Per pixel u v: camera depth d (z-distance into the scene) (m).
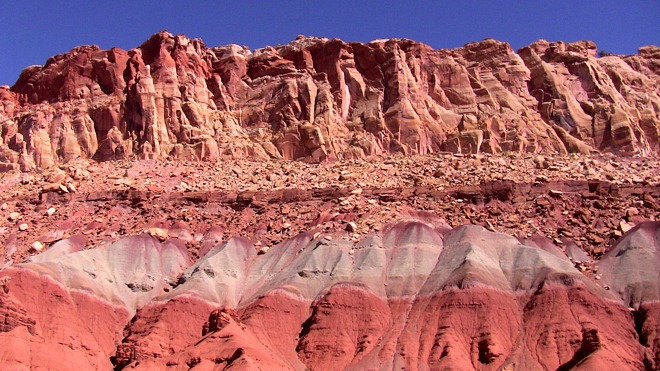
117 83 128.38
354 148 115.88
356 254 85.81
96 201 102.31
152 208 99.75
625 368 66.19
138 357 73.75
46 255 88.94
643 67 144.88
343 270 83.12
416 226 88.62
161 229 94.12
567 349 70.06
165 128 120.50
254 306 79.56
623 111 123.69
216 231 94.88
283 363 72.38
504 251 83.88
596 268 82.56
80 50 134.88
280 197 99.69
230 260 88.31
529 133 120.38
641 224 86.94
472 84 129.25
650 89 137.25
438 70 130.12
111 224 96.81
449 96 127.75
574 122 123.44
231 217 97.69
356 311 77.94
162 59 127.31
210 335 74.25
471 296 75.69
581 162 110.12
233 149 117.06
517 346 71.88
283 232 93.50
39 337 74.25
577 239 87.81
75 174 110.12
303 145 117.25
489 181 99.38
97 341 78.25
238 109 128.62
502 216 92.31
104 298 83.12
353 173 106.50
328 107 121.81
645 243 83.31
